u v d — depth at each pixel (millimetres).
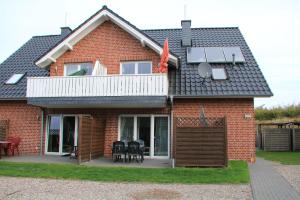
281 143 25219
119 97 16047
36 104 17250
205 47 20484
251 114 16531
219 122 13766
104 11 17734
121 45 18078
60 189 9148
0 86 19500
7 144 17484
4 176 11148
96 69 16578
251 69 18109
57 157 16797
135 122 17531
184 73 18234
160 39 22094
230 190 9273
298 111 36000
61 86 16688
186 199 8125
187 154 13609
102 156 17375
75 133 18125
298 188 9688
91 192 8805
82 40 18500
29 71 20656
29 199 7941
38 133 18547
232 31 22828
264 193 8938
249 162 16266
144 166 13625
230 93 16359
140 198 8164
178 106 17109
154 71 17562
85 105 17062
